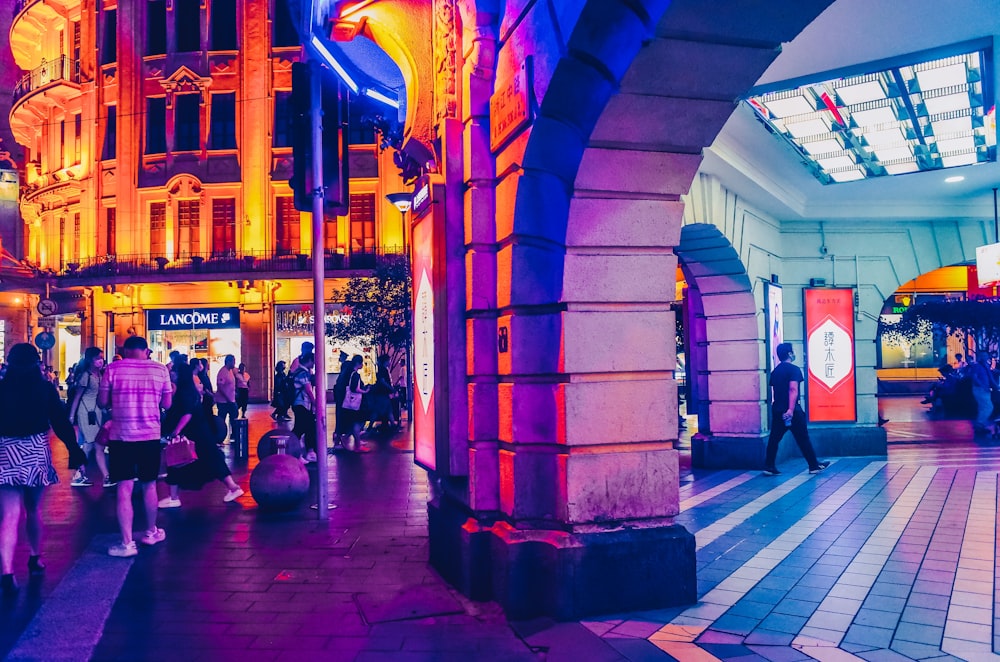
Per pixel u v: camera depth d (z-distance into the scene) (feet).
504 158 16.29
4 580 17.15
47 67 108.17
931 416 62.59
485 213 17.07
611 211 15.66
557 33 13.53
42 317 96.07
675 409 16.22
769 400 36.96
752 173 31.14
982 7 19.48
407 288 70.23
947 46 21.58
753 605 15.70
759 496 28.25
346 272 94.12
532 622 15.01
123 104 99.76
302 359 43.45
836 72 22.88
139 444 20.92
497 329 16.93
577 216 15.46
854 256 40.52
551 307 16.01
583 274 15.66
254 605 16.24
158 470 21.54
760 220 37.09
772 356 37.60
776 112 26.08
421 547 21.20
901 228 40.81
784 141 28.91
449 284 17.39
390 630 14.67
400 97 26.37
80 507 27.58
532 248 16.10
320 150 26.40
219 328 98.63
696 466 36.29
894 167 32.76
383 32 20.65
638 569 15.47
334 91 27.14
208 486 32.53
